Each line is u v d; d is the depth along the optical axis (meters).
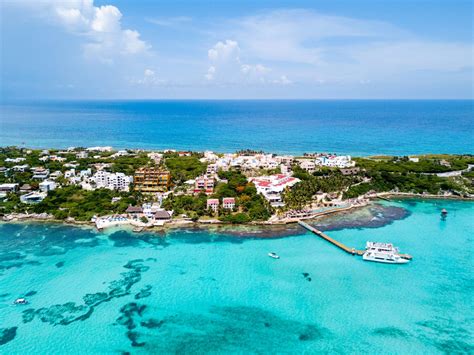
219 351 83.56
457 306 99.94
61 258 127.94
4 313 96.75
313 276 115.88
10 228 154.88
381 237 145.88
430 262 124.69
